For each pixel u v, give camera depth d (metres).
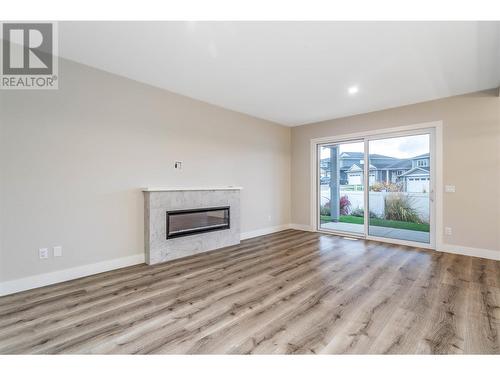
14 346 1.69
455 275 2.97
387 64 2.93
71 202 2.85
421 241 4.30
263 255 3.85
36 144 2.62
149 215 3.40
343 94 3.90
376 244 4.50
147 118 3.52
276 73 3.18
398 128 4.46
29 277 2.59
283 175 5.93
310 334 1.83
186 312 2.14
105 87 3.11
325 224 5.95
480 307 2.20
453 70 3.07
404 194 4.50
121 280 2.84
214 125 4.42
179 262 3.51
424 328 1.89
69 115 2.83
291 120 5.53
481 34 2.32
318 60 2.85
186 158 3.99
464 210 3.82
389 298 2.39
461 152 3.84
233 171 4.77
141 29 2.28
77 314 2.10
